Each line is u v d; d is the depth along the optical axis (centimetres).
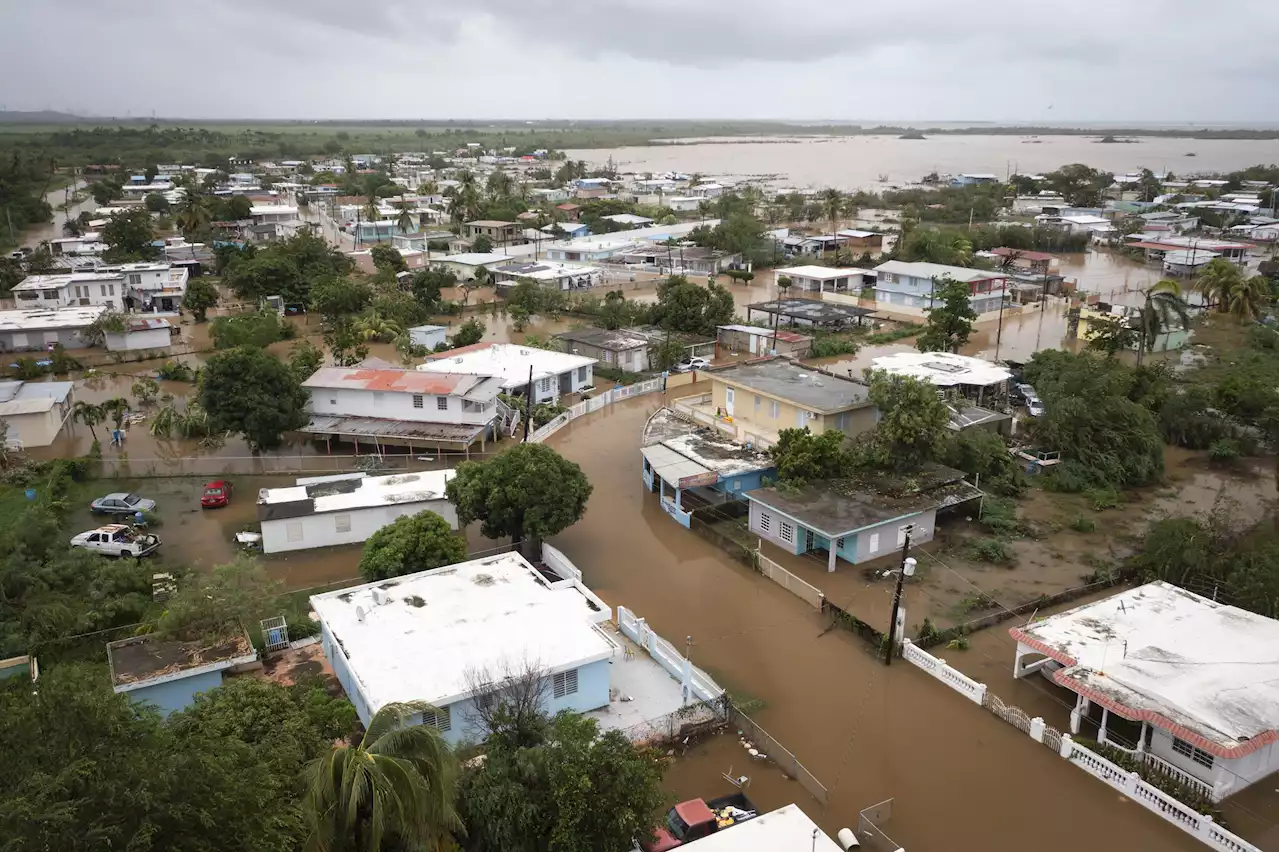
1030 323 9644
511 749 2241
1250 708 2717
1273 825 2562
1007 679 3356
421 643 2978
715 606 3906
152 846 1504
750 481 4878
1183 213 16588
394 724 2141
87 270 10881
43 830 1402
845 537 4225
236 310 10025
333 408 5769
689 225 16738
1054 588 4006
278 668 3231
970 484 4919
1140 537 4500
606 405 6888
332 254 11481
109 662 2919
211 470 5312
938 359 6788
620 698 3120
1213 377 6569
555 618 3159
